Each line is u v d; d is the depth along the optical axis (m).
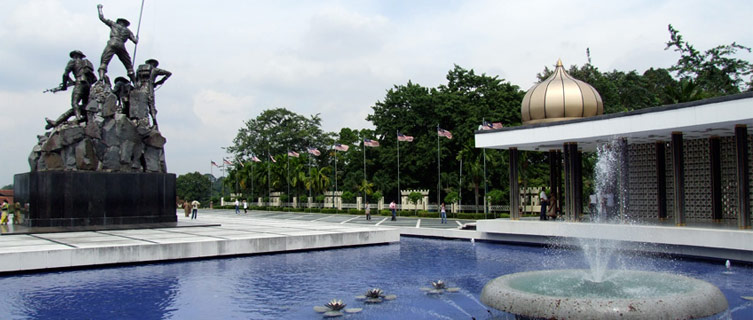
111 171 29.81
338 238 25.31
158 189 31.19
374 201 63.00
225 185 97.94
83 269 18.72
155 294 14.58
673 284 11.23
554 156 29.45
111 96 30.45
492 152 49.81
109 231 27.39
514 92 57.09
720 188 22.95
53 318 12.14
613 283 11.45
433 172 61.00
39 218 27.67
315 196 72.06
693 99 42.25
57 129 29.09
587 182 48.25
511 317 11.63
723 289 14.69
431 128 58.66
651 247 22.11
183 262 20.48
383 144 64.25
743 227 19.77
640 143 28.77
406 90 61.50
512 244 26.88
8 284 15.99
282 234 25.28
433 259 21.28
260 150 93.44
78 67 30.30
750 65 51.16
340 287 15.48
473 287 15.41
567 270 13.22
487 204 47.66
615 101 54.28
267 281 16.42
